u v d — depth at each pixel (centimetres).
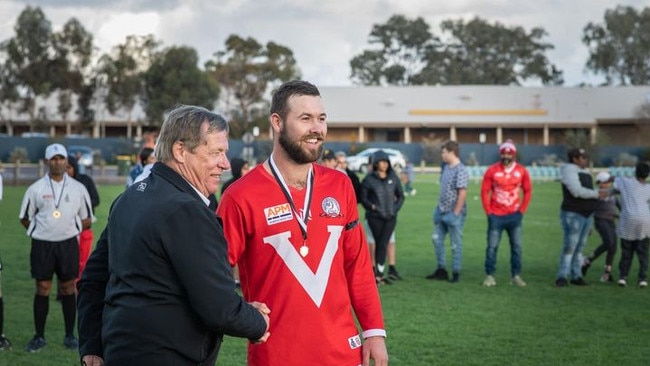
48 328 877
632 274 1313
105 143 6072
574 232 1153
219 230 321
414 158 6244
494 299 1063
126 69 6594
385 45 9531
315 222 392
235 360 751
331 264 391
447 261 1466
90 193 1001
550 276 1279
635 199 1164
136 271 311
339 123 6881
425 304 1025
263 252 388
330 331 383
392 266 1229
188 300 312
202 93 6359
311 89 396
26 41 6600
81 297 346
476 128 6919
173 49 6419
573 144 5975
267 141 6003
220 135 339
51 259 781
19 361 731
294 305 381
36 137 5925
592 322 916
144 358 308
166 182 327
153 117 6347
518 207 1166
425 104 6950
